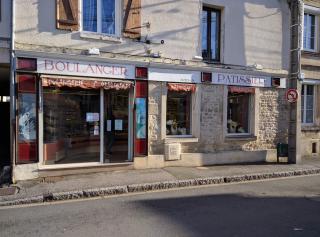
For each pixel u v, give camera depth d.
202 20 12.66
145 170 11.20
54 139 10.33
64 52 10.02
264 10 13.79
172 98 12.12
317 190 9.46
